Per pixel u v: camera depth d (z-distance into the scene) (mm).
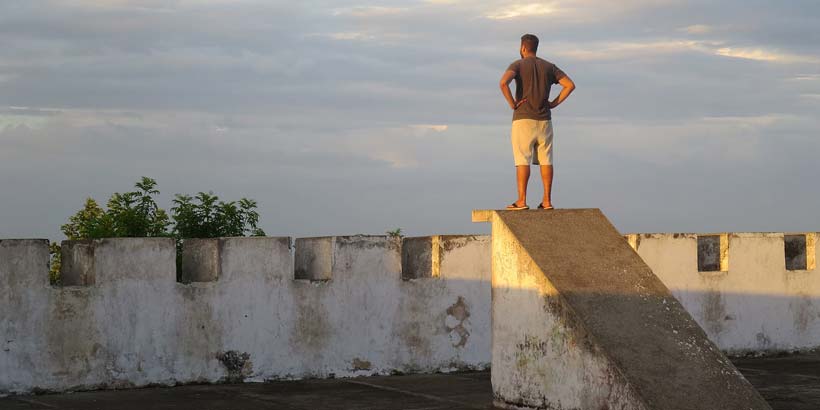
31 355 10469
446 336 12461
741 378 8492
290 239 11688
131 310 10914
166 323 11062
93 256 10820
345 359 11938
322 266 12062
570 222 9961
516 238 9578
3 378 10352
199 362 11219
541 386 9266
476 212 10227
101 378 10773
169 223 15312
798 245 14664
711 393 8266
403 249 12500
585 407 8727
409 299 12281
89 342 10719
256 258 11508
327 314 11852
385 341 12148
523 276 9484
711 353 8703
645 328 8812
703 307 13672
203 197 15289
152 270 11016
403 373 12219
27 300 10453
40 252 10523
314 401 10352
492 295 10000
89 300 10727
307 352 11750
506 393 9766
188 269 11359
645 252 13344
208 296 11273
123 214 15219
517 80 10398
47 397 10391
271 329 11570
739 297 13875
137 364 10930
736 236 13875
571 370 8883
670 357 8547
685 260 13578
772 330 14055
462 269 12578
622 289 9203
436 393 10891
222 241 11336
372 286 12094
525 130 10266
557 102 10359
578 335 8781
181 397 10469
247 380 11453
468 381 11719
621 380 8312
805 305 14266
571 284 9133
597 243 9727
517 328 9586
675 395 8164
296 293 11703
